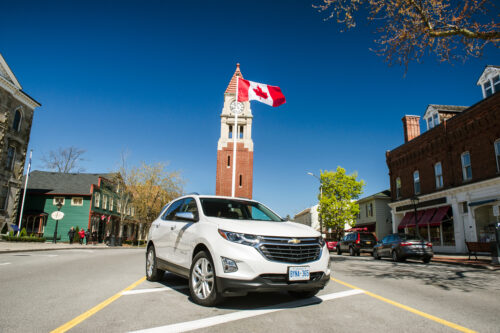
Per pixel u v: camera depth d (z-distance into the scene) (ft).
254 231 15.61
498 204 61.11
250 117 157.69
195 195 21.03
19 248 58.08
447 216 73.72
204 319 13.94
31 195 123.95
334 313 15.47
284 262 15.19
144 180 136.05
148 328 12.66
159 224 23.93
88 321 13.42
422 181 85.15
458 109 85.66
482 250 49.55
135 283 22.94
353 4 35.32
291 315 14.85
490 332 13.19
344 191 126.00
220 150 153.38
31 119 103.65
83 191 126.52
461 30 35.42
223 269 15.01
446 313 16.30
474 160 67.26
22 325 12.67
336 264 46.52
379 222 123.54
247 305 16.55
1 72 88.89
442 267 43.04
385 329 13.21
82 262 38.32
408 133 97.86
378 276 31.63
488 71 71.72
